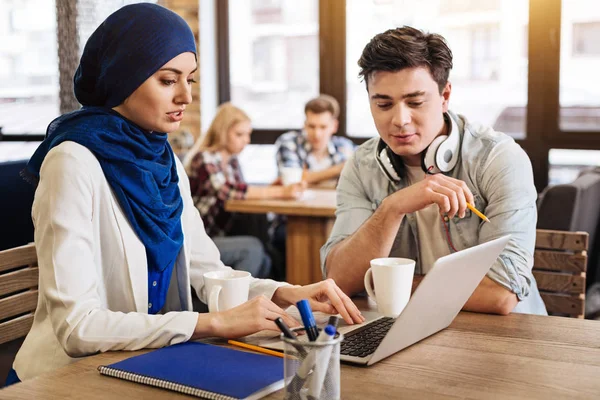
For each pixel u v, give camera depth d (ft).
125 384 3.72
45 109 18.13
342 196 6.31
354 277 5.55
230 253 12.57
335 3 16.12
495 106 14.96
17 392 3.61
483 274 4.64
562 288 6.41
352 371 3.86
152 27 4.81
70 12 16.12
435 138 5.65
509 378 3.76
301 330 4.41
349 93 16.33
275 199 12.53
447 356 4.10
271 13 16.98
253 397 3.48
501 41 14.73
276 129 17.24
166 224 5.15
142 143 5.10
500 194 5.58
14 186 9.84
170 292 5.47
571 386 3.65
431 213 5.89
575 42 14.10
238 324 4.32
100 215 4.86
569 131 14.29
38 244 4.55
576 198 9.13
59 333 4.32
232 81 17.60
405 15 15.55
